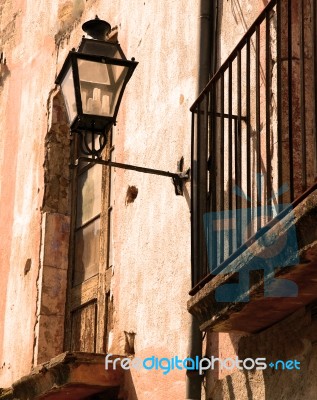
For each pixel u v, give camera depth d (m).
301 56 6.34
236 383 7.26
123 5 10.19
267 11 6.79
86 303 10.02
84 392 8.90
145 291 8.69
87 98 7.71
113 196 9.85
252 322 6.95
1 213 12.09
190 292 7.20
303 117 6.20
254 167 7.43
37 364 10.17
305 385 6.58
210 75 8.30
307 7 7.41
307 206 5.62
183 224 8.26
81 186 10.73
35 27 12.24
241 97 7.64
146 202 8.95
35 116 11.63
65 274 10.55
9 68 12.82
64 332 10.33
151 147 9.02
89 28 8.06
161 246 8.55
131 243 9.10
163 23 9.28
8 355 11.00
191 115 7.98
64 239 10.67
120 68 7.83
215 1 8.45
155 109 9.10
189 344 7.72
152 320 8.47
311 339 6.59
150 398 8.23
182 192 8.31
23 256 11.16
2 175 12.31
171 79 8.92
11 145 12.24
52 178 10.93
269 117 6.69
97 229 10.14
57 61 11.39
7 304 11.35
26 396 9.38
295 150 7.14
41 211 10.84
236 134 7.30
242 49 7.89
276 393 6.83
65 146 11.07
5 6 13.35
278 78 6.60
